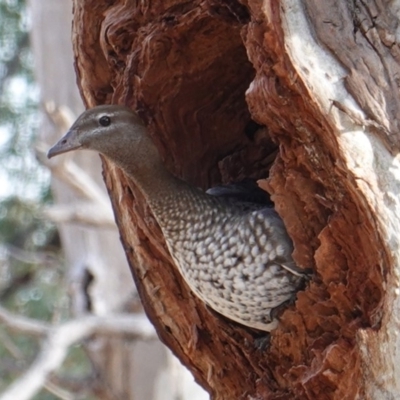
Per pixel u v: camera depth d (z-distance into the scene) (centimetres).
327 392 754
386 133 706
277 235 798
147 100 891
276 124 740
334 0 732
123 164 850
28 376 1389
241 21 822
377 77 718
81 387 1587
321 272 754
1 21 2108
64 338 1436
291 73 708
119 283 1606
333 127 704
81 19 905
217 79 896
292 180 751
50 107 1389
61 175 1417
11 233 2108
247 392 873
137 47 880
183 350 925
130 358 1571
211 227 829
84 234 1631
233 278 816
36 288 2073
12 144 2055
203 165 950
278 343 823
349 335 736
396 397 689
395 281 688
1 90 2094
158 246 896
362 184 698
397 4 742
